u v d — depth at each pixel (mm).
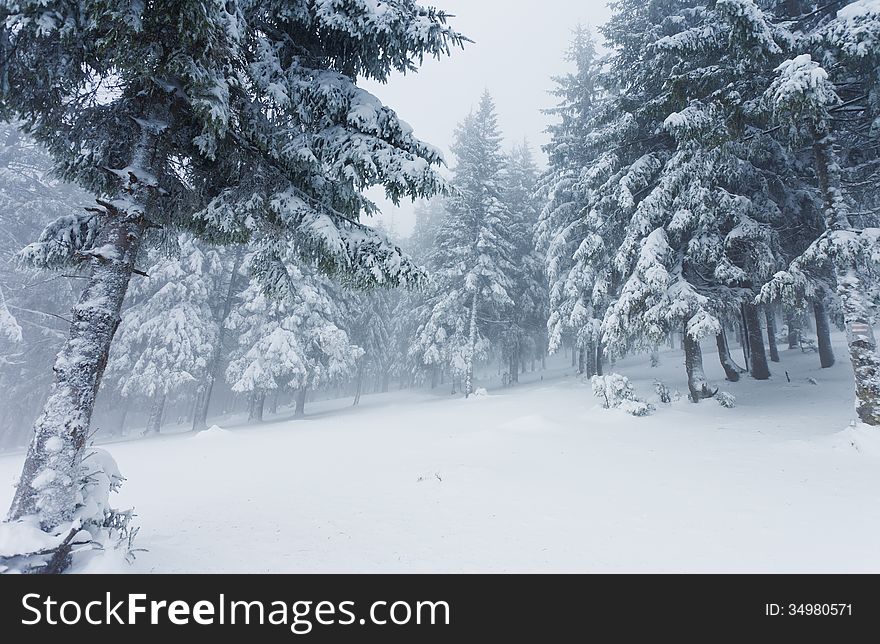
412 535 5867
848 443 9023
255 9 6340
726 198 13555
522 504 7016
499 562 4977
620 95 16453
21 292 22703
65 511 4156
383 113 6801
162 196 6543
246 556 5262
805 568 4578
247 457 12906
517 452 11062
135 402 29109
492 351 33500
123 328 23922
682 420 13398
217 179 7020
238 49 5270
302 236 6574
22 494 4121
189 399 34000
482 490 7895
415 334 34031
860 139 12164
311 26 6887
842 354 19172
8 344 23516
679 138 12398
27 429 26094
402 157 6430
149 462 13016
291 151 6203
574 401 18781
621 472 8703
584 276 19734
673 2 17672
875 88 9828
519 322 31359
